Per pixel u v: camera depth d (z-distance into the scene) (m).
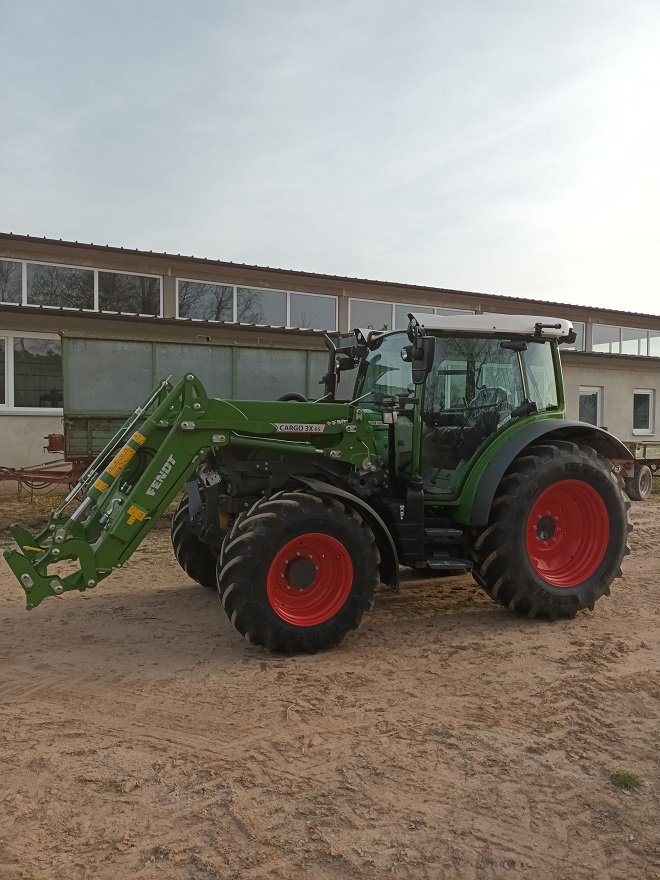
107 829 2.68
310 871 2.45
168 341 10.38
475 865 2.50
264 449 4.98
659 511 11.38
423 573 6.54
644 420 18.88
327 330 15.52
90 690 3.99
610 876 2.46
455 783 3.02
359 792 2.94
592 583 5.37
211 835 2.64
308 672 4.26
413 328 5.00
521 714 3.69
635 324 20.36
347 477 5.16
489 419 5.47
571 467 5.33
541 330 5.58
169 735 3.44
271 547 4.43
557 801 2.89
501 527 5.13
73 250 12.65
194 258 13.59
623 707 3.78
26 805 2.83
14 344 11.93
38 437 12.09
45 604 5.73
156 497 4.61
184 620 5.31
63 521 4.99
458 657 4.53
